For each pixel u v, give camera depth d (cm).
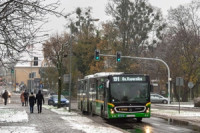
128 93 2638
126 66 7169
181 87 8294
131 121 2850
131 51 7294
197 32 7169
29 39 1458
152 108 4847
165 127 2331
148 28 7381
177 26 7219
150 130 2144
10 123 2234
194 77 7219
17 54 1514
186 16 7150
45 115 3117
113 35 7206
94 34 8169
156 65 7406
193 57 6969
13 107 4588
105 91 2752
